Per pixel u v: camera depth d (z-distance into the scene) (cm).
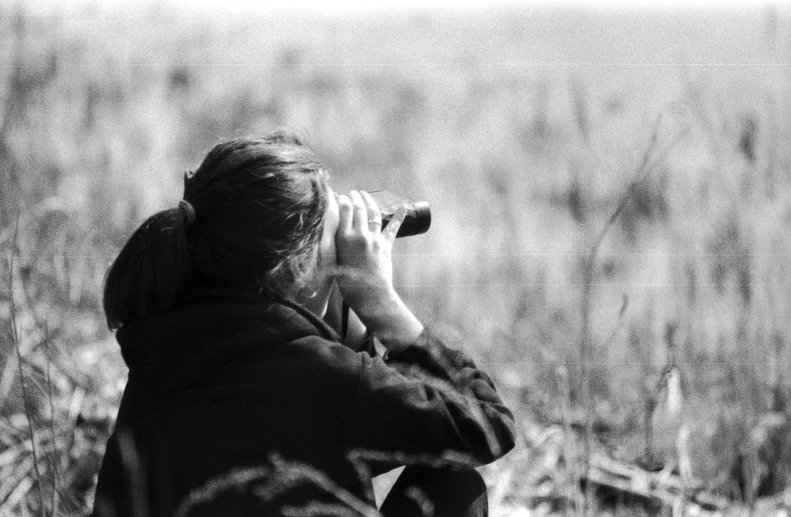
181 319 257
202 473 259
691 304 486
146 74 1062
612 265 620
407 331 284
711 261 502
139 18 1308
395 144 984
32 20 911
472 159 969
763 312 472
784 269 487
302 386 258
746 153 532
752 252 497
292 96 1144
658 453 399
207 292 262
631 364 495
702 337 480
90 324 512
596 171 663
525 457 439
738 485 433
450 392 275
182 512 248
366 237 282
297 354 259
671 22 1540
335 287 302
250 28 1467
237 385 258
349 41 1557
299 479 262
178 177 776
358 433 262
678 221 573
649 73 1048
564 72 1116
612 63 1127
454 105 1162
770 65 840
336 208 283
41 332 421
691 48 1326
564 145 884
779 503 423
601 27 1560
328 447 261
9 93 620
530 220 777
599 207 641
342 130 1017
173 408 262
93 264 528
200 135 899
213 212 260
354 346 309
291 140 276
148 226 266
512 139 1002
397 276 684
